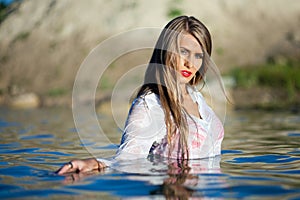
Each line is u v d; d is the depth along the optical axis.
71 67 23.80
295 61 20.92
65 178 2.49
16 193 2.16
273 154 3.54
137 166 2.78
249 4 26.55
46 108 14.19
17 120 8.70
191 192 2.16
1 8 31.98
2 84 23.75
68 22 26.88
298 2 26.61
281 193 2.14
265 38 24.12
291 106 11.81
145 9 25.25
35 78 23.72
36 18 28.53
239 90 15.81
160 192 2.16
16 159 3.42
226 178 2.50
